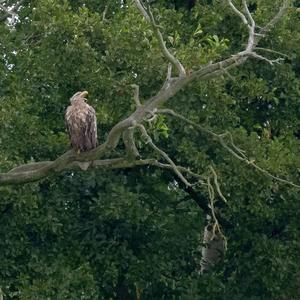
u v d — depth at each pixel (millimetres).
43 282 16344
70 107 13602
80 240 17359
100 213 17000
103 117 16109
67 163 12562
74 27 16453
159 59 16172
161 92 12555
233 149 16781
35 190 16359
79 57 16453
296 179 17062
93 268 17266
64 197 17203
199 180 14078
